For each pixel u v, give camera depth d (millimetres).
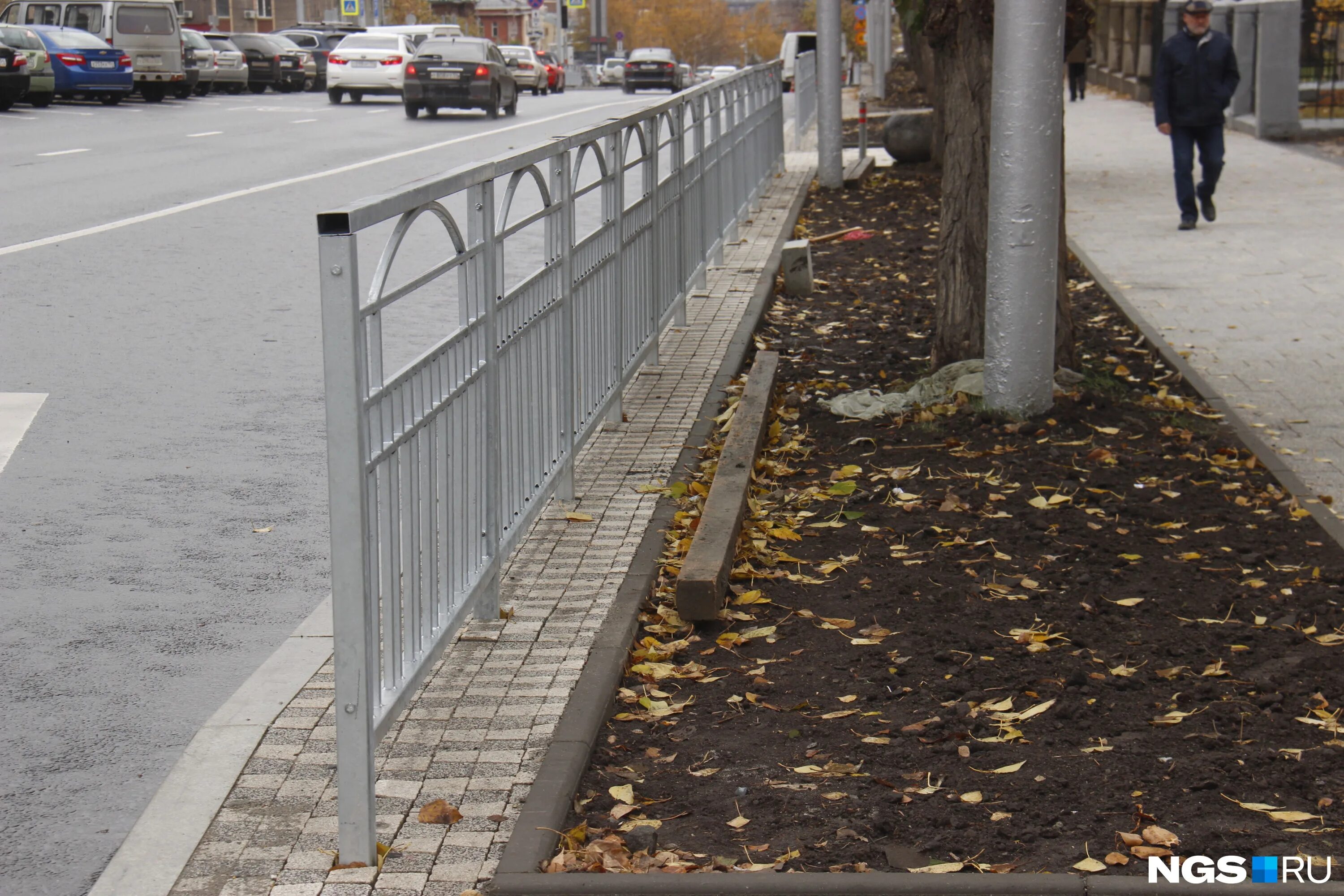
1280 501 6422
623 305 7582
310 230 14977
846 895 3293
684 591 5074
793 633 5078
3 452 7309
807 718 4414
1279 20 23203
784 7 193625
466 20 135500
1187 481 6668
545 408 5738
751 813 3824
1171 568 5660
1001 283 7352
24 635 5133
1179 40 14188
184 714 4527
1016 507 6344
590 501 6402
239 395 8500
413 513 3992
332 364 3371
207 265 12820
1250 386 8500
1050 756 4117
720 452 6988
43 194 17594
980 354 8461
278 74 48938
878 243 14609
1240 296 11195
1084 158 21781
